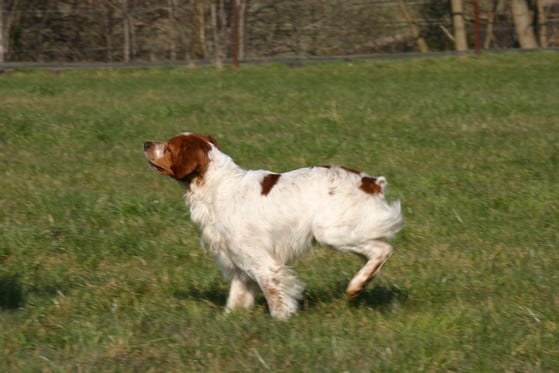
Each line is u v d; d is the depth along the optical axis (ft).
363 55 113.19
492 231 37.55
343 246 26.30
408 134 57.88
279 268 26.66
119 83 90.74
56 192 44.24
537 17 122.21
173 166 26.89
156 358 23.98
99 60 118.83
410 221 39.01
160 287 31.22
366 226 26.12
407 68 100.07
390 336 25.36
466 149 53.78
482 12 122.62
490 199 42.16
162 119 65.21
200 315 27.40
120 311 28.45
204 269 33.24
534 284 30.58
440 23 123.24
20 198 43.34
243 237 26.55
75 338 25.54
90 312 28.32
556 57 104.17
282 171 49.49
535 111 66.64
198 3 117.91
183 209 41.06
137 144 56.80
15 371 23.21
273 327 25.85
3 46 115.96
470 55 106.52
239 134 59.67
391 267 33.12
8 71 102.37
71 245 36.04
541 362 23.72
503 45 122.72
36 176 48.44
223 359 23.93
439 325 26.08
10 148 55.36
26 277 32.50
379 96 76.07
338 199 26.17
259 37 119.96
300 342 24.57
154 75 98.27
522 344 24.75
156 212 40.65
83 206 41.75
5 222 39.37
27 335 25.84
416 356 23.89
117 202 41.63
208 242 27.68
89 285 31.12
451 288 30.42
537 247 35.40
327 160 51.57
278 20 119.96
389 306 28.43
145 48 119.14
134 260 34.73
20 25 116.88
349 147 54.29
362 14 121.60
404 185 45.37
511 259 33.81
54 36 118.01
